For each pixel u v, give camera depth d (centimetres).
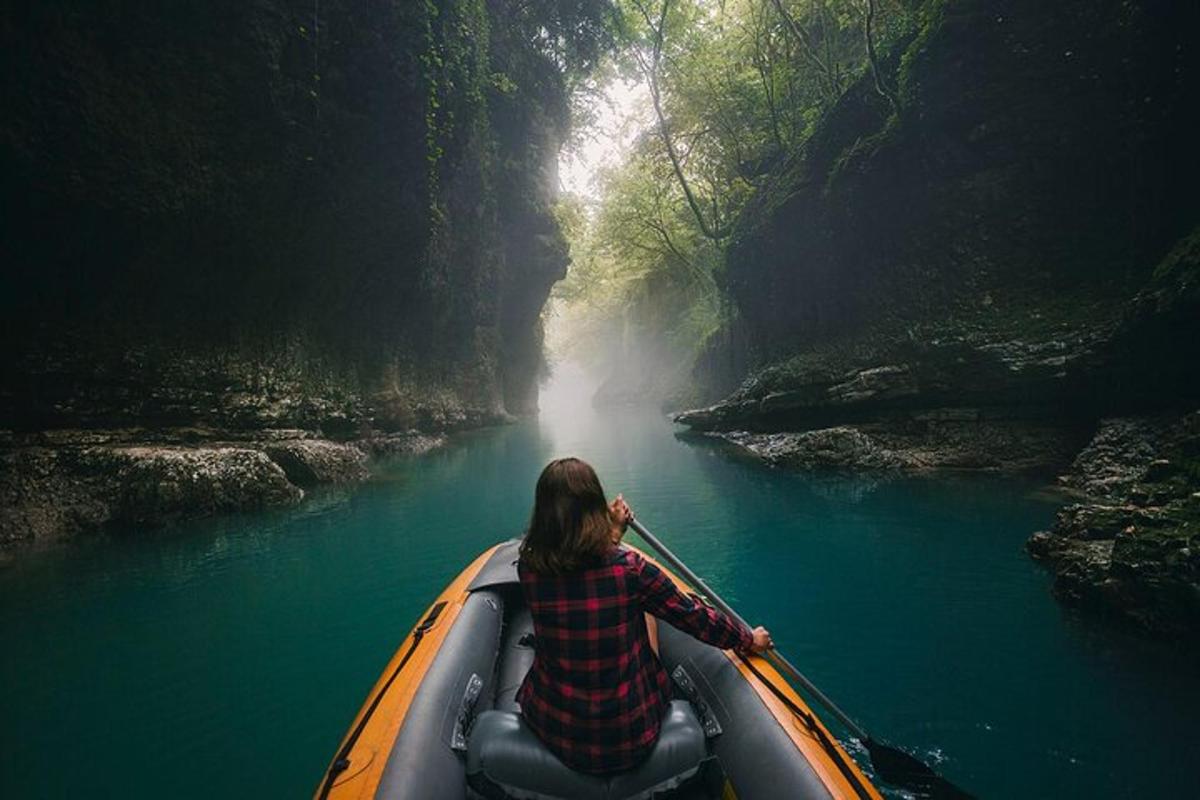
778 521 677
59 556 585
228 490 761
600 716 159
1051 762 262
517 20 1800
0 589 502
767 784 167
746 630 208
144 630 421
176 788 261
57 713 321
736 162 2025
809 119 1684
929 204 1078
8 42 611
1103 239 902
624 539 619
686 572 248
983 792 245
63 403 727
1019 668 341
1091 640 370
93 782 266
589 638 161
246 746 291
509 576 318
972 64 996
